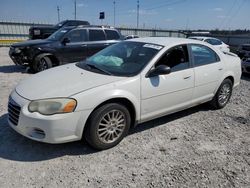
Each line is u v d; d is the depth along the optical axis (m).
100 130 3.34
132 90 3.52
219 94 5.14
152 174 2.99
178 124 4.46
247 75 9.59
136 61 3.88
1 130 3.86
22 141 3.56
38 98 3.09
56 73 3.85
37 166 3.04
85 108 3.12
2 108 4.78
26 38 24.52
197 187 2.80
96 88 3.24
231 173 3.09
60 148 3.44
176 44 4.20
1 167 2.98
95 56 4.52
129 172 3.01
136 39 4.63
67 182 2.78
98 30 9.48
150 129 4.19
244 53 9.63
